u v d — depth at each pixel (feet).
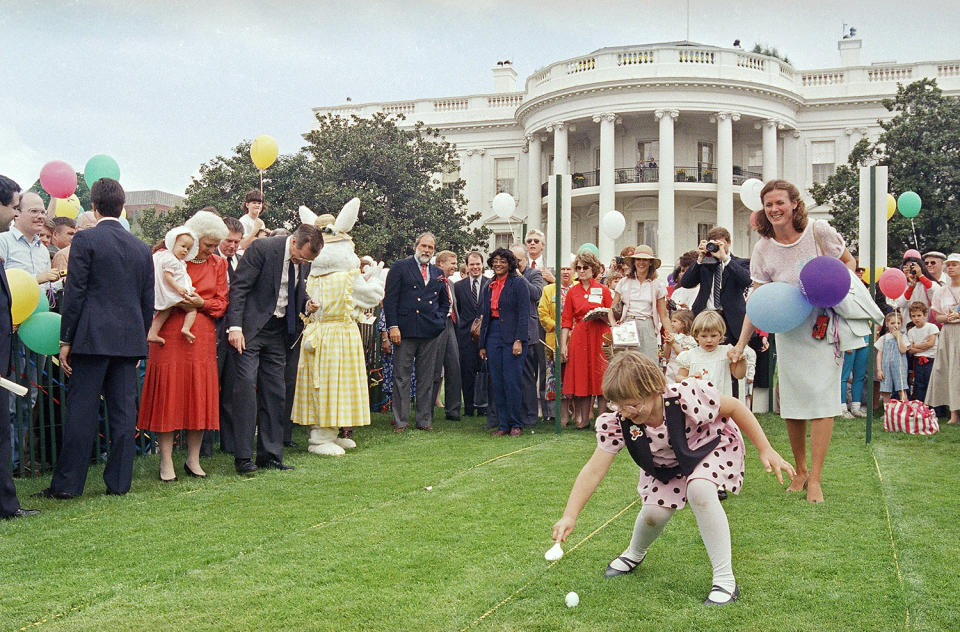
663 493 11.78
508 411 27.48
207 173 113.91
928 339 32.22
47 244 24.17
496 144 138.41
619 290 27.71
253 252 21.21
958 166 96.02
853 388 32.27
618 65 118.93
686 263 30.30
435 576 12.19
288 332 21.71
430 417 29.22
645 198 122.93
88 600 11.29
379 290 24.89
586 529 14.73
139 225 117.08
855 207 100.48
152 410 19.76
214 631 10.16
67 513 16.40
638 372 10.75
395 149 113.19
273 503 17.19
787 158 126.41
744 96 116.67
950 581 11.83
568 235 29.07
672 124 115.44
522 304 27.35
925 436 26.32
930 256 34.40
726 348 22.20
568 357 28.48
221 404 24.47
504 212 41.60
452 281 35.42
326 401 23.66
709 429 11.61
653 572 12.29
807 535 14.24
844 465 20.94
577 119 119.96
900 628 10.10
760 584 11.72
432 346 29.01
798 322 16.65
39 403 21.59
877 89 123.65
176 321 19.97
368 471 20.81
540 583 11.81
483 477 19.63
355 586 11.78
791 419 17.60
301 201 109.19
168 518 15.94
